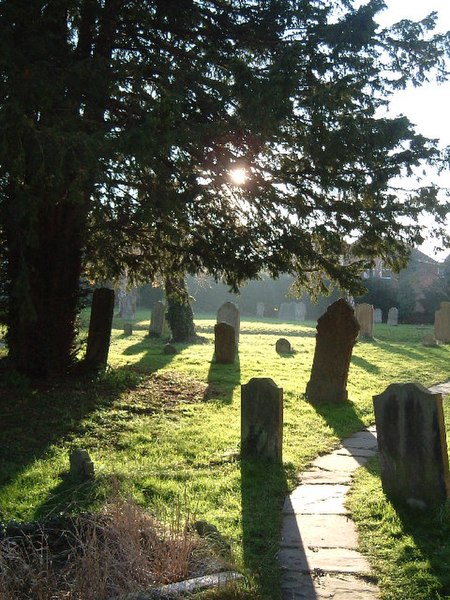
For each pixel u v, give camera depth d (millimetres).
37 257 13477
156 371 16734
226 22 12062
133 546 4641
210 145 11273
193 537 5043
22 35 10414
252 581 4828
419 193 11742
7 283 13648
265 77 10609
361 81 11133
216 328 19078
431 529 6215
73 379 14016
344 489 7762
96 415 11227
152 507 6625
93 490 7238
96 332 15148
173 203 10445
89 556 4383
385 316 49406
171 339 25531
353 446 10125
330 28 10719
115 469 8062
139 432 10352
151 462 8695
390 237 12094
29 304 11000
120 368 16469
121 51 13227
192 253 13383
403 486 6902
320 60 10820
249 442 8852
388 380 17641
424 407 6762
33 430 10156
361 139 10625
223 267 13086
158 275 15781
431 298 49719
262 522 6473
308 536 6180
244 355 21891
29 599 4156
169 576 4570
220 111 10977
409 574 5273
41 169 9078
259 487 7676
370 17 10672
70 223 13594
